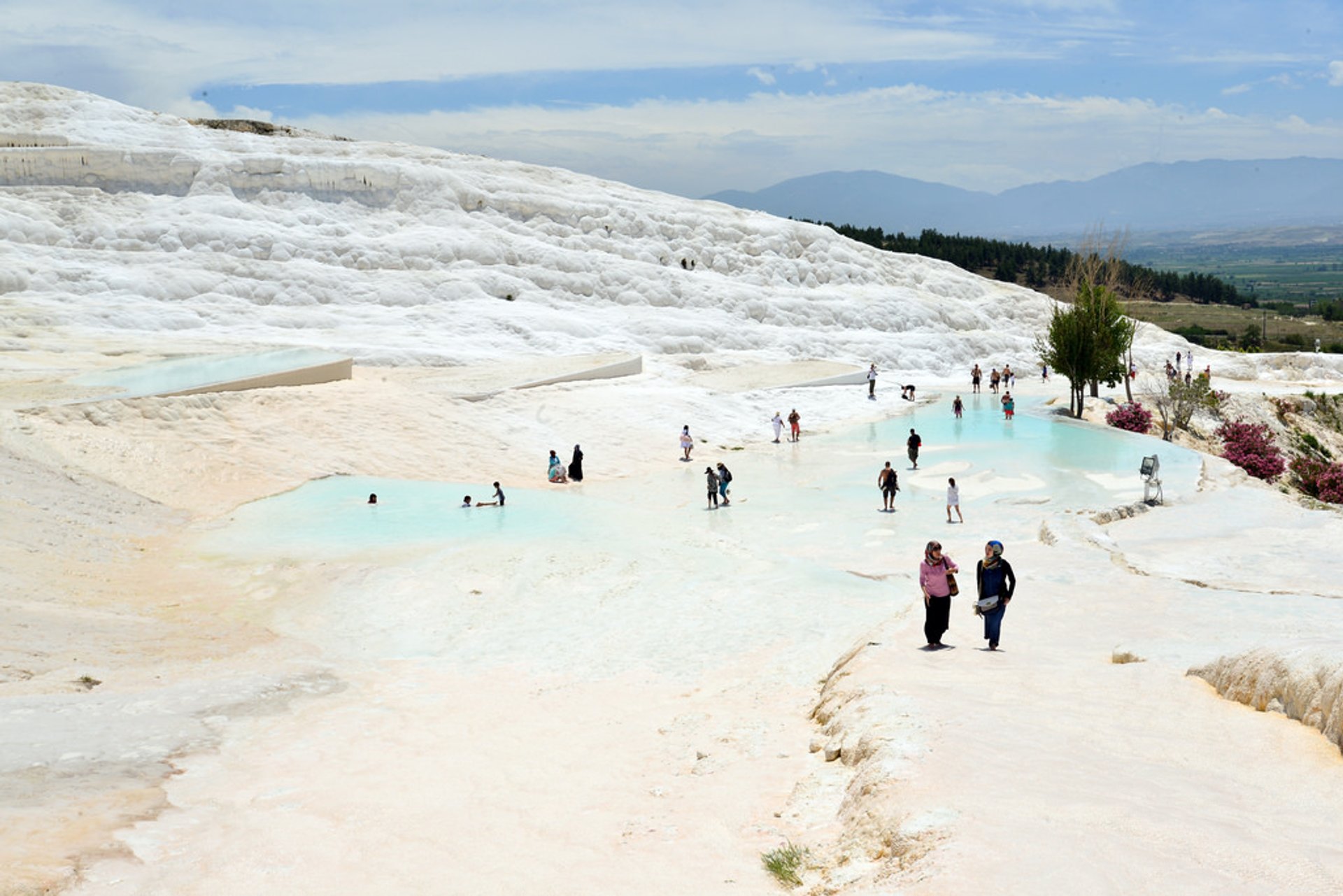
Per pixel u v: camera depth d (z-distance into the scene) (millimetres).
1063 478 33219
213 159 69562
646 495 33406
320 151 81062
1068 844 5605
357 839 8250
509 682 15062
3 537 20672
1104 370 49875
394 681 15164
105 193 65750
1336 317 144125
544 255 68688
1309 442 53812
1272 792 6566
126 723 11555
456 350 52188
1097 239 53719
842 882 6074
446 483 33031
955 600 16500
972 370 59750
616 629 17516
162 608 19000
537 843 7949
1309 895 4871
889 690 9773
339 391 38656
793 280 77625
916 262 88250
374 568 21297
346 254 63781
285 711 13070
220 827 8570
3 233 57750
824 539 26094
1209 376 66562
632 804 8742
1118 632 13336
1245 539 21797
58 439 28531
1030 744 7781
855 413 49938
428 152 85500
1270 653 8953
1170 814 6055
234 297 56156
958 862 5508
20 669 13359
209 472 30219
